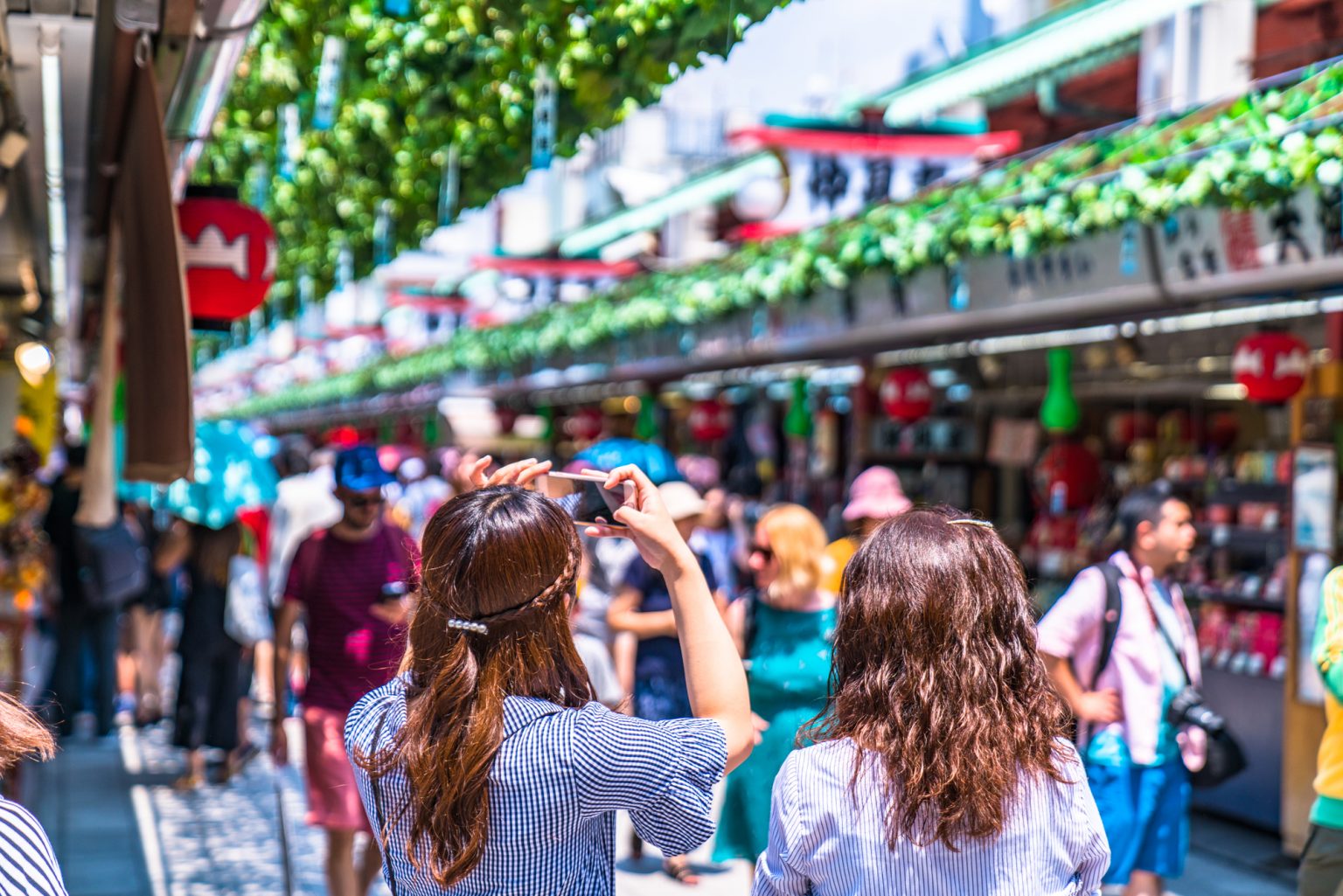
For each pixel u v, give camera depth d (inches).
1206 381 437.4
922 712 83.3
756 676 192.5
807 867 85.1
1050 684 87.7
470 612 82.5
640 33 177.2
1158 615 186.1
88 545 331.6
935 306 322.7
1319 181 188.7
